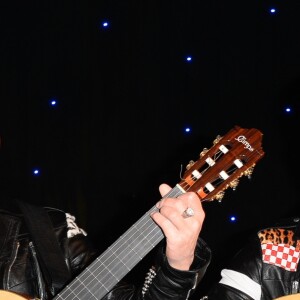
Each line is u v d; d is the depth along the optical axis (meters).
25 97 8.92
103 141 8.80
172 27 8.39
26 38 8.81
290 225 3.56
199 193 2.80
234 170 2.85
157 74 8.52
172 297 2.83
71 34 8.77
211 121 8.25
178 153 8.46
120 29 8.63
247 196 8.05
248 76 8.05
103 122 8.80
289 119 7.81
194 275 2.81
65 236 3.46
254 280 3.43
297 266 3.45
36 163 8.99
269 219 7.97
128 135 8.70
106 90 8.76
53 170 8.96
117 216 8.76
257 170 8.00
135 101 8.65
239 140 2.81
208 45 8.21
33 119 8.95
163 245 2.86
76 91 8.84
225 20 8.12
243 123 8.09
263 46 7.97
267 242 3.51
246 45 8.04
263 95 7.99
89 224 8.84
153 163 8.59
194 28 8.27
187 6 8.30
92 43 8.73
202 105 8.30
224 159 2.79
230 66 8.12
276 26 7.92
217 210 8.12
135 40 8.59
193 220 2.68
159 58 8.48
